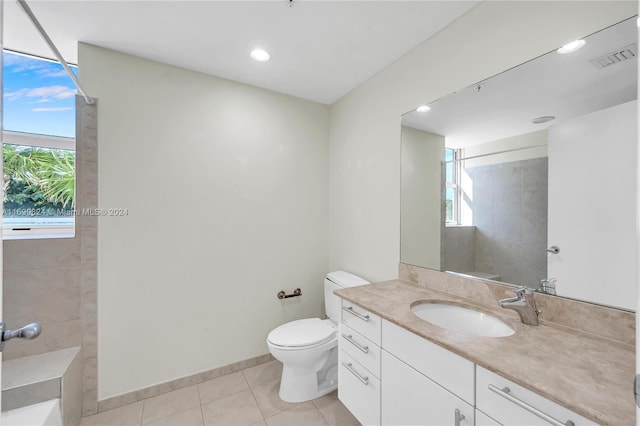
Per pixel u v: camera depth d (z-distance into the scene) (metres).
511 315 1.25
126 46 1.72
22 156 1.73
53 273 1.65
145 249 1.85
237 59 1.88
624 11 0.99
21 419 1.29
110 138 1.75
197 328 2.03
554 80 1.16
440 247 1.62
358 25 1.54
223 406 1.78
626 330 0.97
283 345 1.74
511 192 1.32
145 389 1.84
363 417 1.42
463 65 1.48
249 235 2.23
